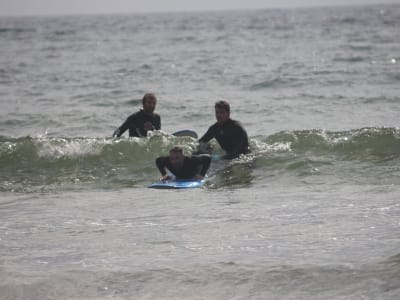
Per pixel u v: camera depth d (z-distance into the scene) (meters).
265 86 98.38
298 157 46.47
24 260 23.64
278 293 18.66
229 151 47.78
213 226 28.03
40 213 33.66
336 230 25.67
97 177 45.94
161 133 51.69
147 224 29.36
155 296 19.12
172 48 195.00
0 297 19.42
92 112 78.19
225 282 19.89
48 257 23.95
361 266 20.22
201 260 22.33
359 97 82.38
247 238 25.36
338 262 20.89
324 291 18.45
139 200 36.75
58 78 118.38
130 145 50.47
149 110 52.31
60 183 44.72
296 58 144.62
